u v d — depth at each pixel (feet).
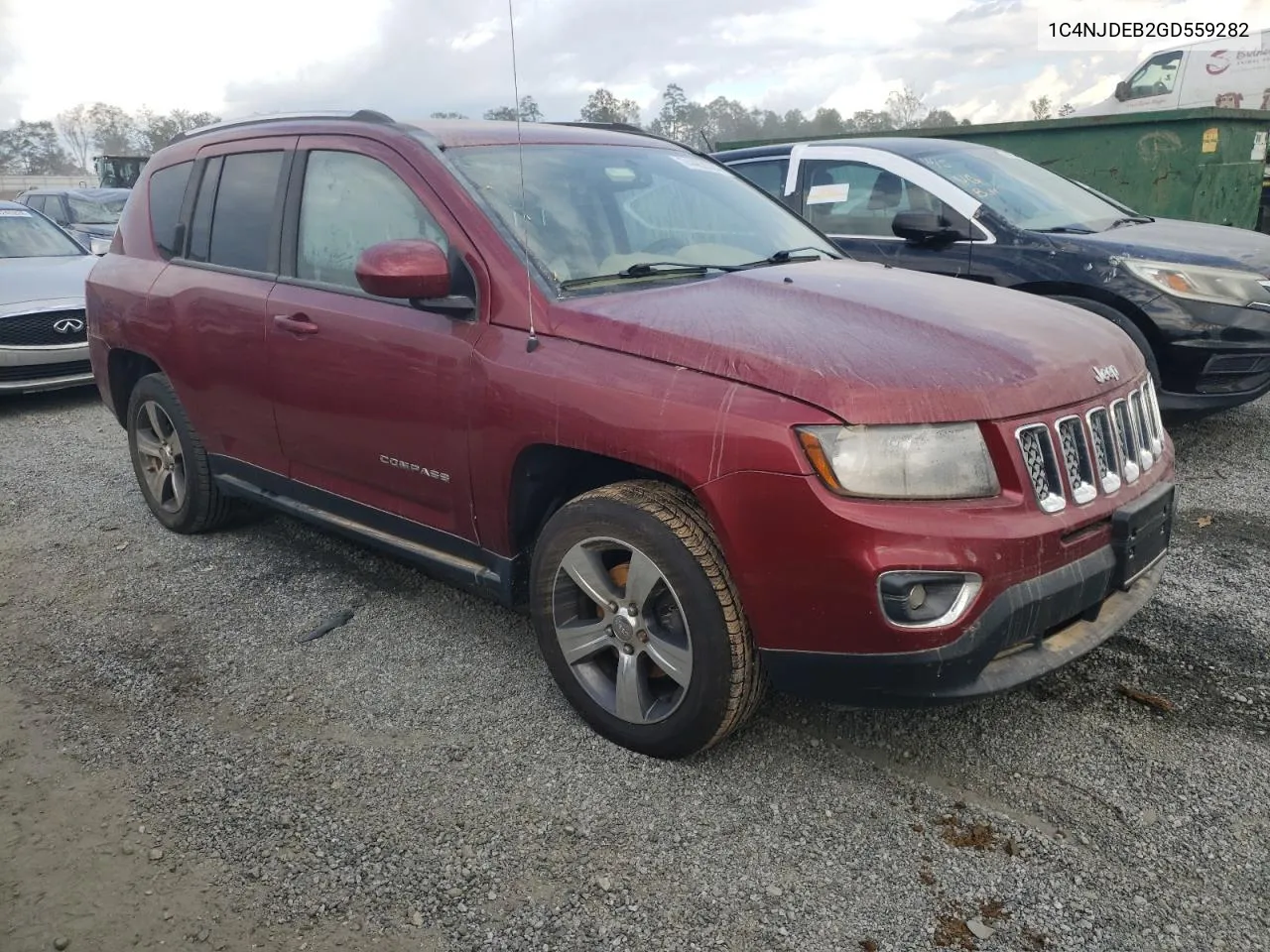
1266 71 39.40
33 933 7.81
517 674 11.47
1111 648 11.52
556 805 9.09
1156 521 9.57
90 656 12.18
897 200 20.38
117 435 23.17
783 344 8.73
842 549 7.96
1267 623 11.91
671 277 11.11
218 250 14.11
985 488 8.23
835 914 7.74
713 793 9.20
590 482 10.59
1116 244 17.74
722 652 8.85
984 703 10.54
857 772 9.48
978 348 8.92
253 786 9.52
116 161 78.02
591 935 7.61
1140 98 43.11
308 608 13.38
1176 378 17.24
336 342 11.71
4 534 16.58
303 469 13.07
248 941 7.66
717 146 34.88
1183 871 8.11
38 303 25.62
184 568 14.85
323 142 12.60
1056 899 7.83
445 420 10.61
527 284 10.16
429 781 9.51
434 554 11.61
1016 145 30.48
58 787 9.62
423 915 7.86
